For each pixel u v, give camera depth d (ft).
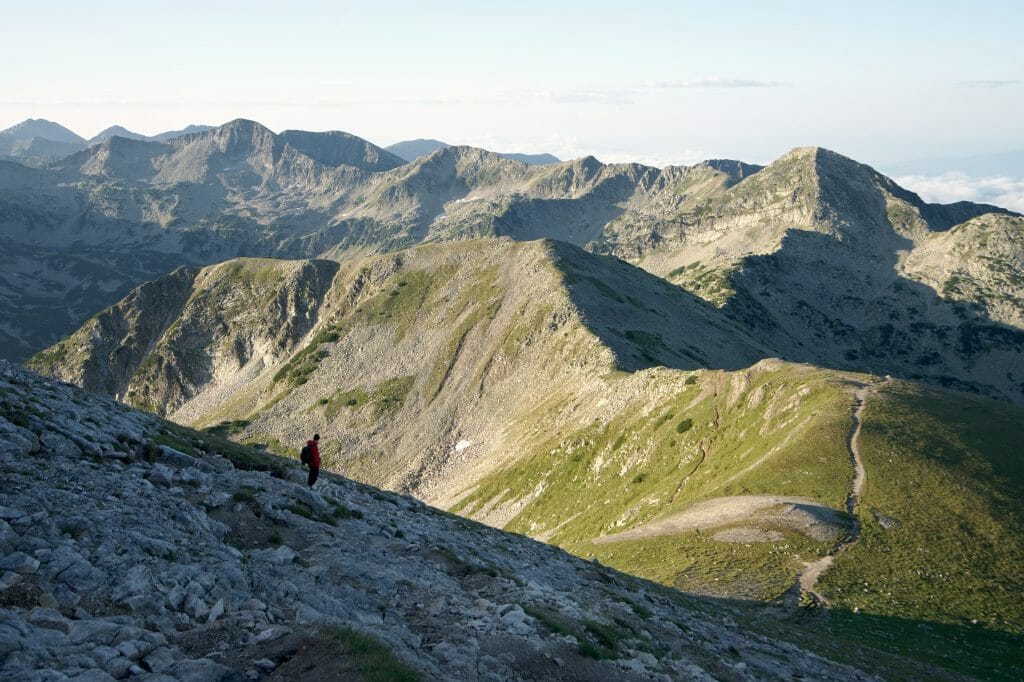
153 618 51.72
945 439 233.35
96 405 113.91
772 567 170.60
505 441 526.57
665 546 202.69
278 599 61.82
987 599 152.97
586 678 60.85
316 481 127.13
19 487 67.97
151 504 73.77
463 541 118.93
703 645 96.89
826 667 111.04
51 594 50.90
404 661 50.75
